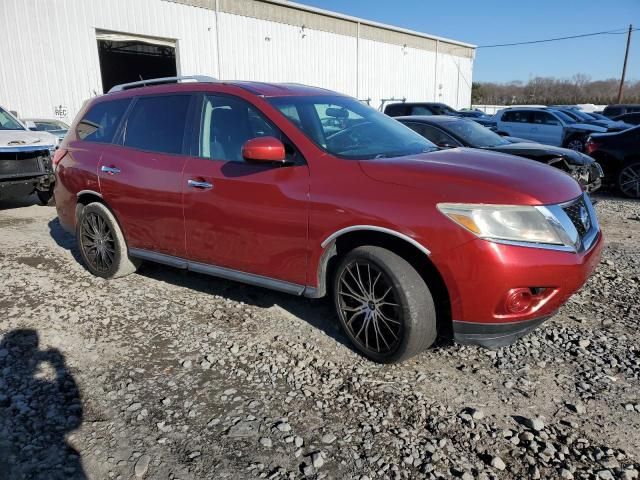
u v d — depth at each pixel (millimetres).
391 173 3092
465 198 2812
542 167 3438
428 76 33500
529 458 2404
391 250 3125
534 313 2871
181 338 3648
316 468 2359
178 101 4215
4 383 3094
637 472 2307
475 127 7953
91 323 3908
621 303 4129
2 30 14781
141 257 4496
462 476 2289
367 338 3254
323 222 3203
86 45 16562
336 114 3922
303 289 3438
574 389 2955
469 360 3293
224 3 20469
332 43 25922
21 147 7855
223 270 3883
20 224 7391
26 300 4375
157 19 18312
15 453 2484
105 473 2352
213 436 2592
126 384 3064
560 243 2850
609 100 57656
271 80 22984
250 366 3256
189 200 3898
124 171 4395
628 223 7059
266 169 3498
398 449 2479
